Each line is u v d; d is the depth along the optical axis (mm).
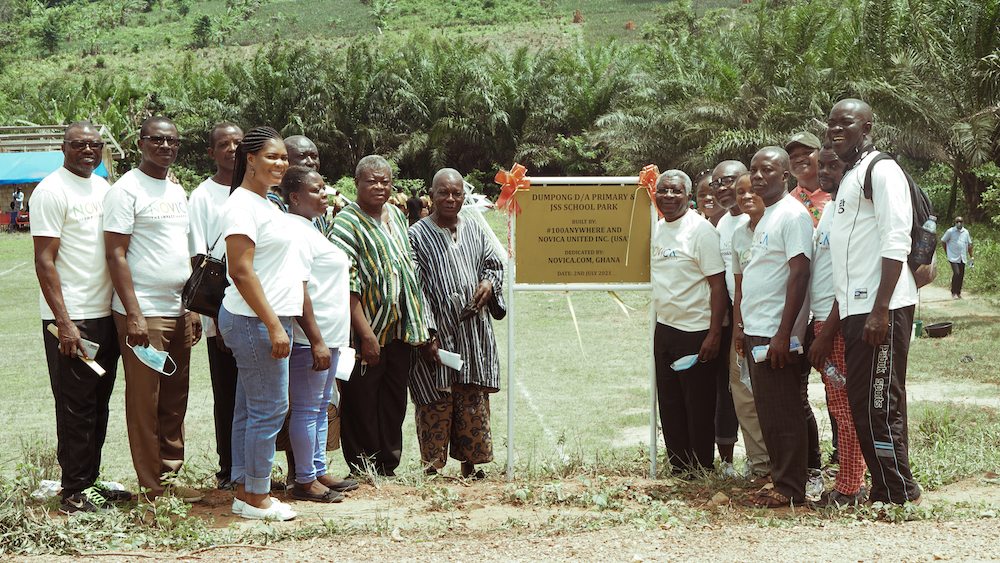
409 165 44812
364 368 6078
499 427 8898
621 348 13422
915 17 25484
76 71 76312
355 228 5984
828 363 5027
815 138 5820
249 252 4711
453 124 43219
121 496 5387
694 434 6000
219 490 5734
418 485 5762
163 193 5164
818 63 29188
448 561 4129
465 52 47875
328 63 45500
